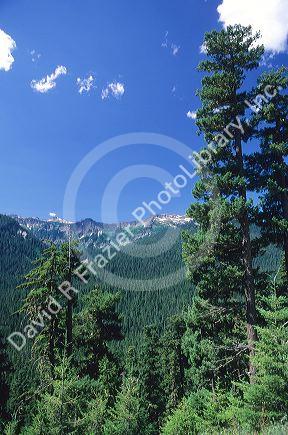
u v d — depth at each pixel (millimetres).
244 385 13133
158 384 45906
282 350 12039
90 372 29812
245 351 18156
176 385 45531
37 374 22328
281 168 18969
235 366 20172
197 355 27625
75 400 15930
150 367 46625
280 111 19828
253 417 11391
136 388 19906
